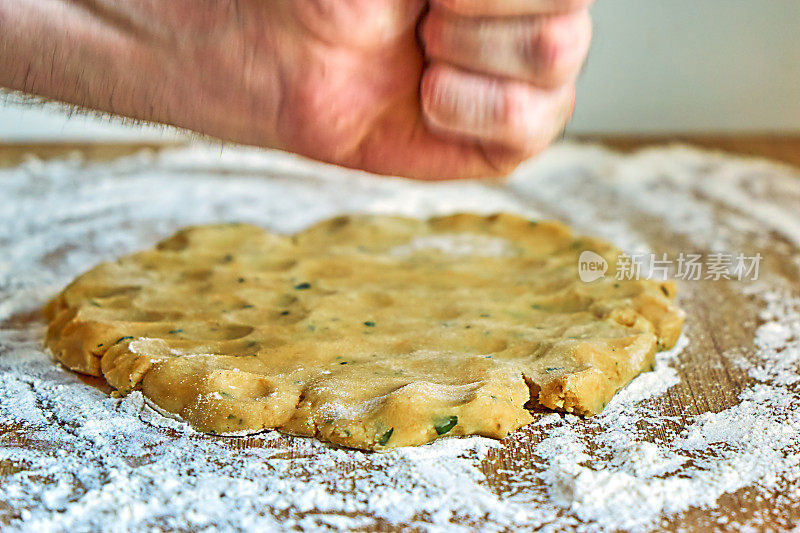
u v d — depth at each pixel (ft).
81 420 1.94
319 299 2.20
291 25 1.74
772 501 1.79
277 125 1.83
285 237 2.50
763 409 1.99
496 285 2.29
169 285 2.26
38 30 1.79
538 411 1.97
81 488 1.81
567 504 1.79
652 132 4.33
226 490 1.81
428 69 1.76
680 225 2.88
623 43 4.23
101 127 3.89
